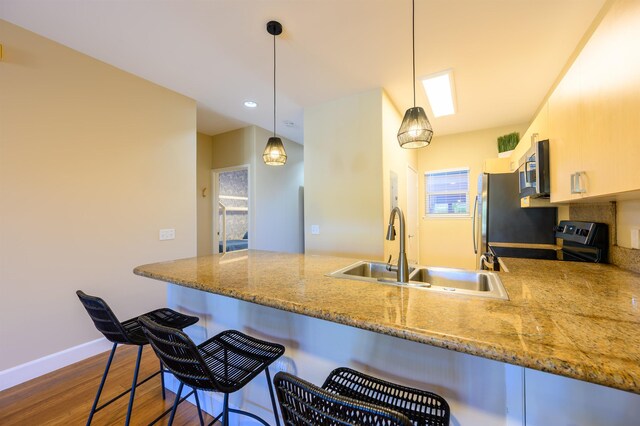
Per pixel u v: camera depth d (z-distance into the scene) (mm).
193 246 3088
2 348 1825
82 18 1828
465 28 1917
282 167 4617
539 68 2406
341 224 3029
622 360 585
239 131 4230
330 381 990
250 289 1161
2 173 1836
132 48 2174
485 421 884
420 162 4625
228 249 5082
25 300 1922
